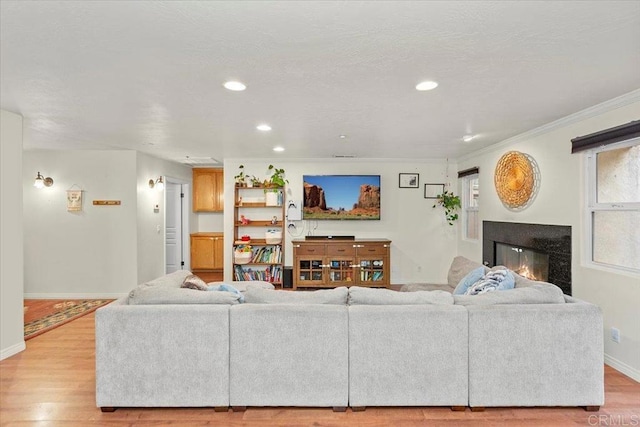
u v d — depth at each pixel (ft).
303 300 8.06
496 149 15.65
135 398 7.59
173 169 21.65
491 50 6.47
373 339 7.63
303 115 10.80
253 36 5.93
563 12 5.22
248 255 19.07
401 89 8.51
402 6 5.07
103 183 17.31
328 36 5.95
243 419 7.45
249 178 20.07
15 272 10.73
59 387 8.70
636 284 8.93
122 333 7.56
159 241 19.71
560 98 9.21
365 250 18.62
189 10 5.16
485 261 16.71
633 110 8.93
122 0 4.89
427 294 8.13
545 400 7.58
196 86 8.30
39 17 5.33
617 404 7.92
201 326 7.59
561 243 11.55
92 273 17.37
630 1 4.93
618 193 9.77
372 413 7.66
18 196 10.79
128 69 7.30
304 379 7.63
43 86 8.29
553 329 7.57
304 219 19.97
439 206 20.29
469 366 7.64
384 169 20.24
